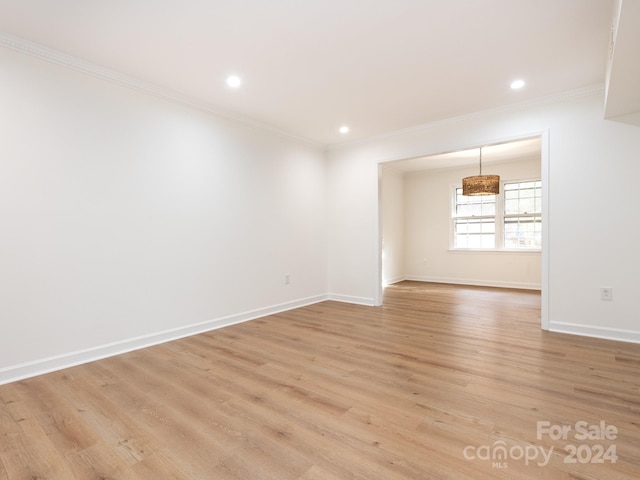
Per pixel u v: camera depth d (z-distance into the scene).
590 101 3.42
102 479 1.48
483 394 2.22
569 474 1.48
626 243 3.28
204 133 3.82
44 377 2.55
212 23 2.37
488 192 5.87
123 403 2.15
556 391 2.25
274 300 4.66
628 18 1.67
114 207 3.07
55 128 2.73
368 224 5.12
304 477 1.48
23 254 2.57
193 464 1.57
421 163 7.01
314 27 2.43
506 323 4.02
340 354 3.01
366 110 4.01
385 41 2.61
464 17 2.32
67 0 2.11
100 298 2.98
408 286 7.07
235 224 4.15
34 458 1.62
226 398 2.20
